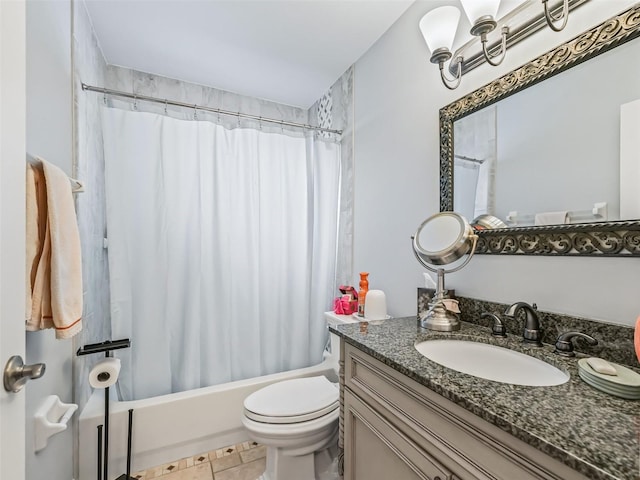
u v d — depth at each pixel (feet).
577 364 2.36
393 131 5.31
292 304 6.57
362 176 6.21
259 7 4.91
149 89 6.95
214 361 5.72
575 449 1.37
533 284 3.13
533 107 3.12
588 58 2.67
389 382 2.69
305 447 4.10
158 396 5.18
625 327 2.39
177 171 5.51
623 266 2.47
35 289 2.68
